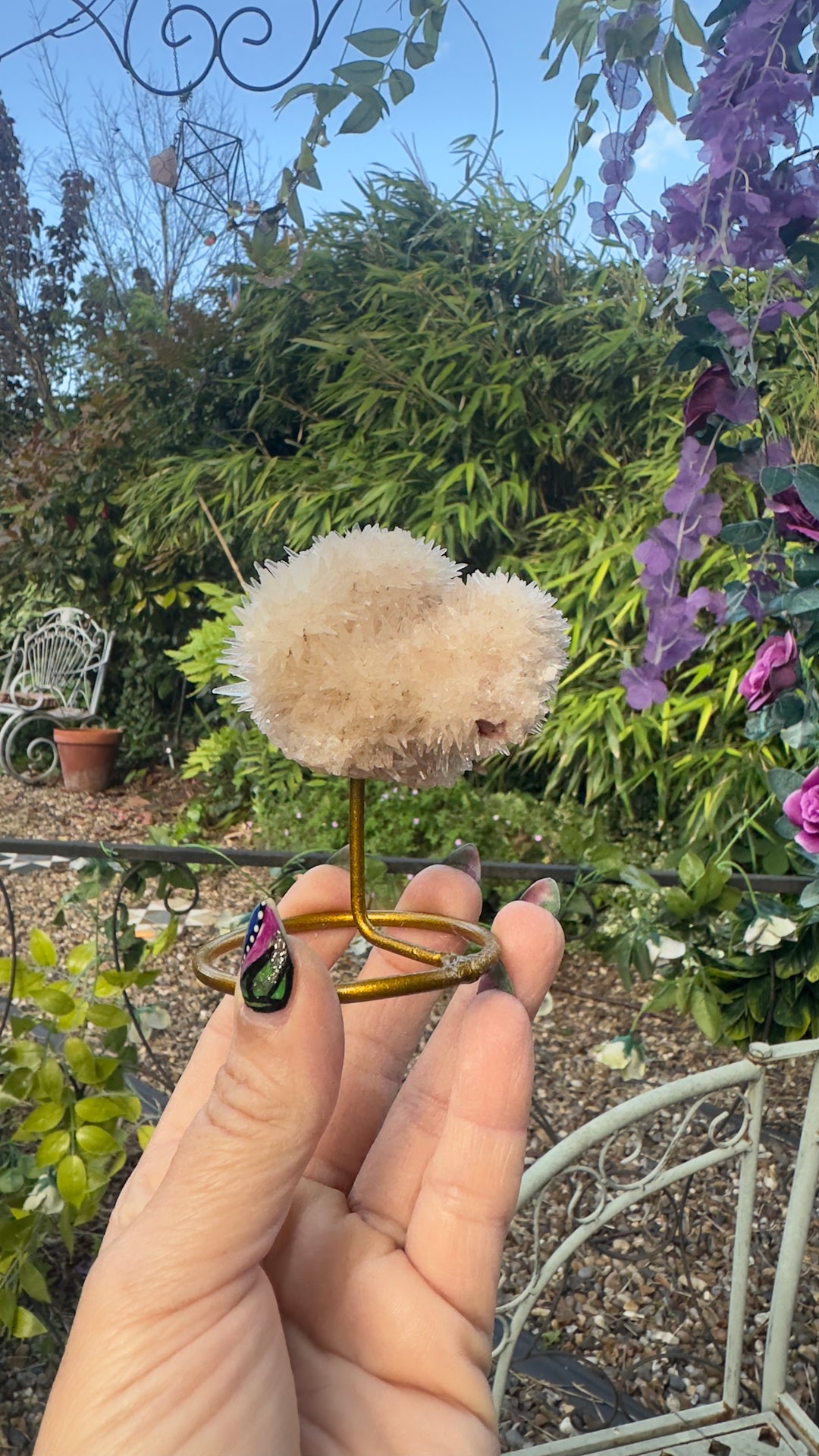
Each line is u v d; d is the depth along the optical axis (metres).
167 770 1.99
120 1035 0.53
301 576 0.18
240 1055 0.18
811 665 0.49
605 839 1.30
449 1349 0.21
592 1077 0.95
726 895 0.52
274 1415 0.18
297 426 1.94
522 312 1.57
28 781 1.97
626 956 0.53
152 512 1.91
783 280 0.43
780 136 0.40
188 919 1.31
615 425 1.55
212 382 1.92
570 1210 0.41
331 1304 0.22
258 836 1.58
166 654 1.99
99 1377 0.17
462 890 0.26
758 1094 0.41
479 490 1.52
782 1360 0.44
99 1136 0.50
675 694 1.30
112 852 0.49
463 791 1.35
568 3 0.40
